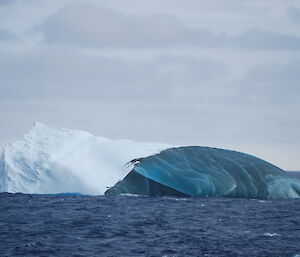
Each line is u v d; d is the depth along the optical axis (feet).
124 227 234.38
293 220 260.83
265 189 360.69
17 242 199.52
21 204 315.58
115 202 322.14
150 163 361.92
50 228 229.86
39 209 293.84
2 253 182.39
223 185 357.82
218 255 183.11
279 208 308.60
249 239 209.05
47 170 359.87
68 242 200.64
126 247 193.67
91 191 356.79
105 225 237.86
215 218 266.36
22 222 247.09
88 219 254.68
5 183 360.69
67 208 297.12
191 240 206.49
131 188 358.64
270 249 191.52
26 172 361.30
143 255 182.09
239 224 248.11
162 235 216.95
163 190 354.13
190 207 305.53
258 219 264.31
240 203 329.52
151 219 258.78
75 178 358.64
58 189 357.82
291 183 366.63
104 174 365.81
